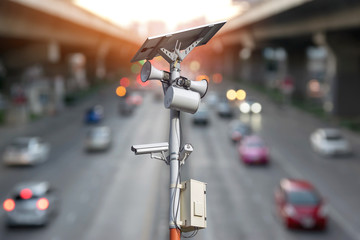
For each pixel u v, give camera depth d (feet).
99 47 325.42
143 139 160.97
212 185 106.32
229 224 80.53
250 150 126.00
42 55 202.28
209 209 89.40
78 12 192.65
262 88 321.11
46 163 128.26
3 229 78.43
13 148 122.83
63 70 295.07
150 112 229.66
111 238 73.00
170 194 18.66
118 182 108.17
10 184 106.11
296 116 221.66
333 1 148.77
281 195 83.51
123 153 139.64
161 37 18.48
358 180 111.45
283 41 269.03
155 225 77.36
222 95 285.23
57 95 239.09
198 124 189.37
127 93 286.25
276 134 175.01
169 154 19.12
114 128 184.96
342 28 175.73
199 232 76.18
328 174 117.80
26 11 147.23
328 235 75.72
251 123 199.72
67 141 159.63
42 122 200.64
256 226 79.77
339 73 207.00
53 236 74.69
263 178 113.50
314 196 80.79
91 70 383.86
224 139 162.09
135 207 89.25
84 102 276.00
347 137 170.50
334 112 209.56
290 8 171.32
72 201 94.22
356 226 80.48
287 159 134.51
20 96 195.42
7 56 206.39
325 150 138.72
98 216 84.74
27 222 77.15
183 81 19.19
